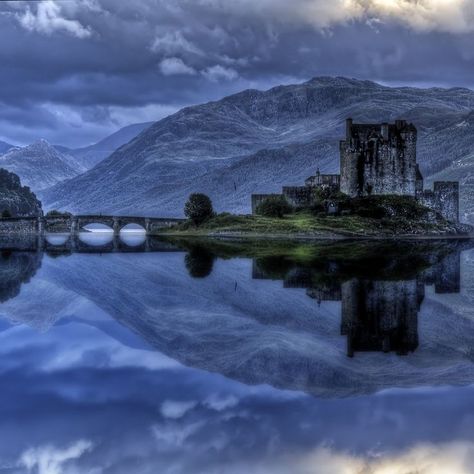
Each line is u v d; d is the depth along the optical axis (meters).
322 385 39.50
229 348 49.00
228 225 189.00
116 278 92.62
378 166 185.88
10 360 45.72
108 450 30.52
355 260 110.94
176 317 61.84
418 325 55.97
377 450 30.09
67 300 72.94
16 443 31.27
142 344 50.69
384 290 75.00
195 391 38.44
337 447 30.38
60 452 30.19
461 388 38.59
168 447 30.61
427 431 32.09
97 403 36.41
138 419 34.09
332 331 54.22
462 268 97.88
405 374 41.72
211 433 31.97
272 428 32.75
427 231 177.00
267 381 40.31
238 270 98.31
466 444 30.62
